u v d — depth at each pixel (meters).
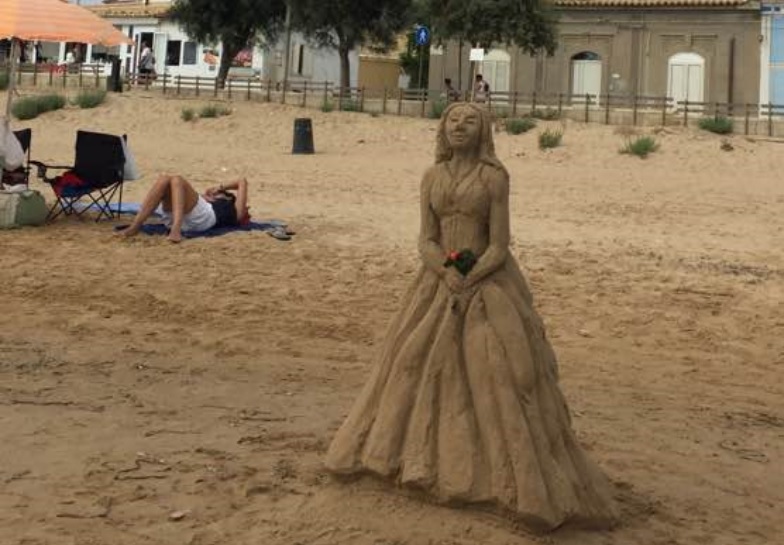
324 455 4.71
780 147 23.45
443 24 31.80
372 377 4.03
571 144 24.31
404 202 16.31
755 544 3.91
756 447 5.44
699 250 12.31
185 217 11.85
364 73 48.75
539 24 31.30
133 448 4.73
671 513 4.21
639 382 6.96
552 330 8.43
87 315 8.18
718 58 34.94
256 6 36.25
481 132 3.87
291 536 3.64
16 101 29.70
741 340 8.27
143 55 39.50
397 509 3.73
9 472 4.29
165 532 3.69
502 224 3.82
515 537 3.55
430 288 3.92
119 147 12.66
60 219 12.98
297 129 24.11
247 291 9.33
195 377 6.43
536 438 3.66
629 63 36.00
